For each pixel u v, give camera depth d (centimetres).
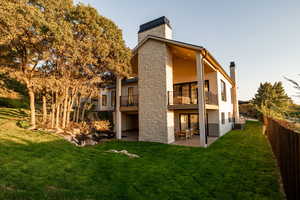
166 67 1009
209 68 1166
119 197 350
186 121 1366
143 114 1084
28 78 901
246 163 580
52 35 665
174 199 351
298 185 280
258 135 1202
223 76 1480
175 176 473
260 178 455
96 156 631
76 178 418
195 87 1403
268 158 634
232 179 452
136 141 1070
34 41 709
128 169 521
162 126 998
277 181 436
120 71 1023
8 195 292
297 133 288
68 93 1147
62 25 712
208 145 901
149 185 414
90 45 851
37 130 876
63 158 551
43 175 404
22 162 460
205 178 459
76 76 1055
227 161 607
